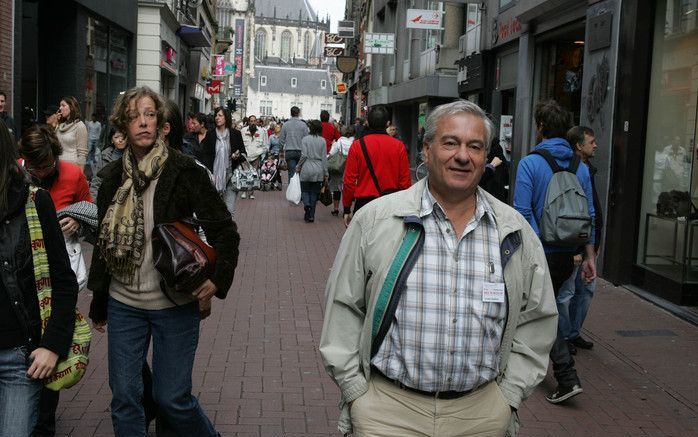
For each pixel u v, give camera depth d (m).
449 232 2.99
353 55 52.69
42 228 3.34
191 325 3.98
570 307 7.16
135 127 3.82
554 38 14.48
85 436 4.88
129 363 3.91
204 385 5.86
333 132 20.81
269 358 6.58
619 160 10.16
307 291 9.26
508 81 17.16
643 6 9.92
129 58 25.22
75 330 3.48
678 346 7.44
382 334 2.99
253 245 12.62
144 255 3.87
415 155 30.80
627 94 10.06
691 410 5.83
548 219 5.64
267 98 182.62
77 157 10.96
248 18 140.88
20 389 3.31
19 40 14.48
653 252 9.59
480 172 3.01
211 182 3.98
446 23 24.39
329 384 5.98
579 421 5.52
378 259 3.01
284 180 29.03
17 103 14.48
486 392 3.07
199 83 46.38
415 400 3.01
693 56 9.02
